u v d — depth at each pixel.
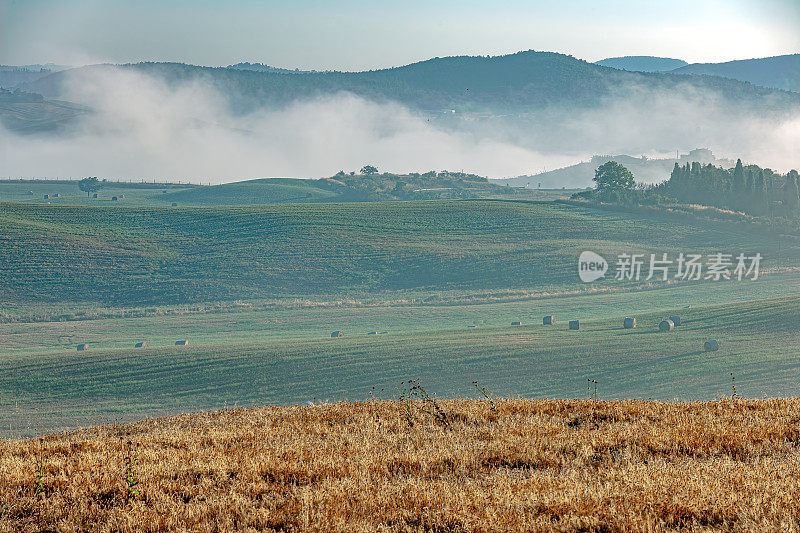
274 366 60.44
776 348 58.22
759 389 46.72
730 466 9.58
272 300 115.75
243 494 9.59
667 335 67.06
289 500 9.10
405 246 145.88
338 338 74.94
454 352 62.69
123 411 49.97
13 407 51.09
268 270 130.88
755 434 11.62
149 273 128.50
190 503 9.07
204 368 60.38
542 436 12.16
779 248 136.88
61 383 56.94
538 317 96.31
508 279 125.38
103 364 61.84
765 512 7.79
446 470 10.36
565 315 96.81
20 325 98.94
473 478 9.91
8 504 9.47
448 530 7.95
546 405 15.70
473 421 14.34
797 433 11.62
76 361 63.06
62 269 127.62
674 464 9.98
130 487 9.65
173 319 102.12
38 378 58.19
